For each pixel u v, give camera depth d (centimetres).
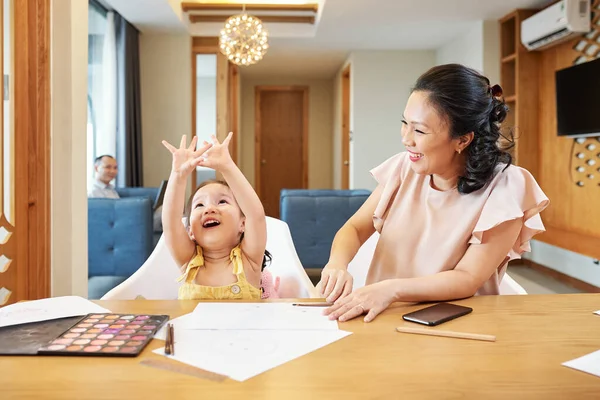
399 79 691
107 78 513
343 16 521
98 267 338
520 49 497
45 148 207
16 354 77
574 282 432
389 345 83
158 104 597
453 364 75
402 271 133
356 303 101
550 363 76
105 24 512
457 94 111
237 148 832
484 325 94
